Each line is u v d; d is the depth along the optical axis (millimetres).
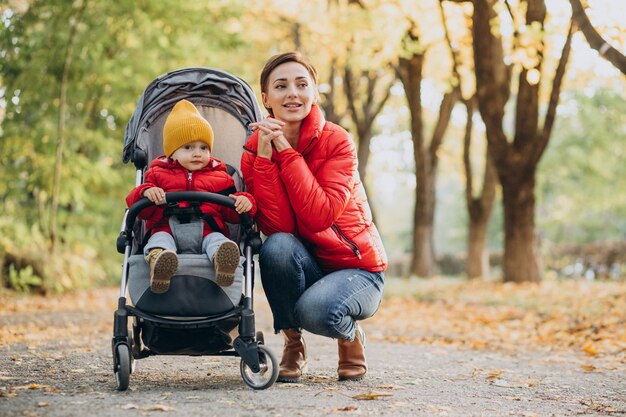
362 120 22391
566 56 14109
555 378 5676
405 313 12727
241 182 5191
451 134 29016
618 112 31453
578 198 33625
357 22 16391
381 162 32469
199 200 4414
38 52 13875
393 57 17375
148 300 4301
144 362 5828
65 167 14523
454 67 16234
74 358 6008
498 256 27938
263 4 20078
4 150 14117
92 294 14859
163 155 4957
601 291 13516
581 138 32156
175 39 15367
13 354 6211
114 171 15336
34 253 14273
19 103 14000
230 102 5488
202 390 4422
